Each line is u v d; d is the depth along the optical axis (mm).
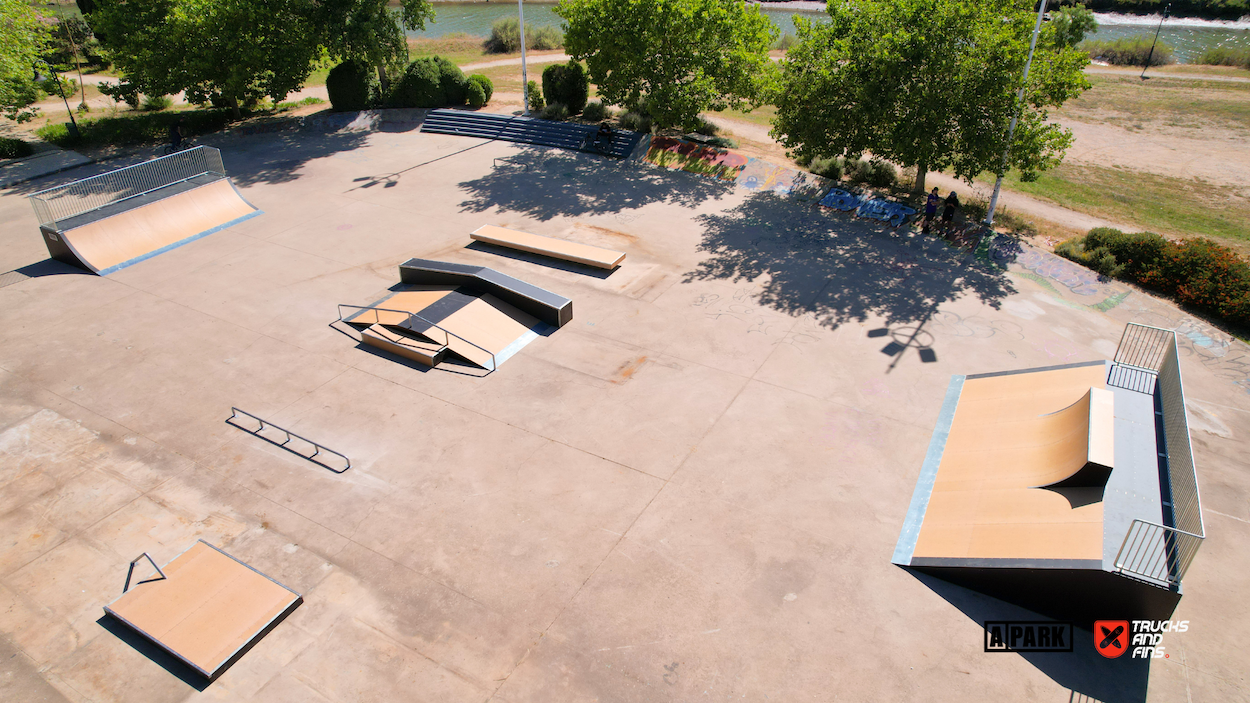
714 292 18203
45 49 30031
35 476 12250
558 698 8758
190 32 27359
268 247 20766
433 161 27922
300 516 11461
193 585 10062
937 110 19062
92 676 9031
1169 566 8805
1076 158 27000
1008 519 10367
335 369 15172
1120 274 18484
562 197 24406
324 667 9109
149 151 29016
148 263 19750
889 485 11969
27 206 23484
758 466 12398
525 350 15766
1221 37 53000
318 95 36625
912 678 8992
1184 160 26469
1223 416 13844
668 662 9172
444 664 9148
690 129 26703
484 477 12195
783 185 24391
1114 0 62406
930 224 21125
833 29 20594
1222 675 9094
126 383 14648
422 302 16875
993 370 14953
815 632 9570
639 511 11492
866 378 14734
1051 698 8789
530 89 32406
